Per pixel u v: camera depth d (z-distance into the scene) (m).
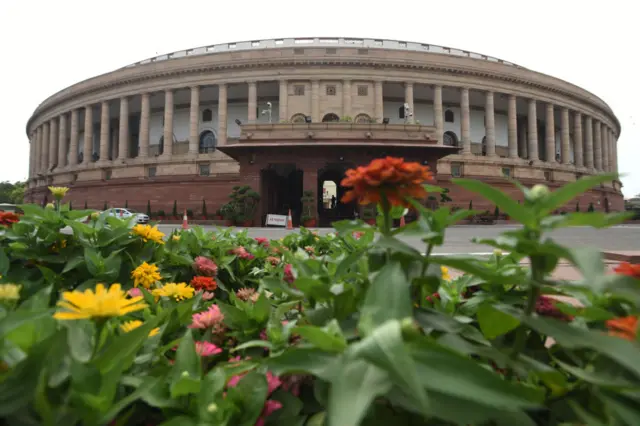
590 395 1.10
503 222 38.81
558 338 0.98
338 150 31.22
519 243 1.10
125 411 1.26
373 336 0.77
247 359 1.57
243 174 32.03
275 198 39.00
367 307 1.01
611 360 1.08
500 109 53.81
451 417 0.86
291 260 2.15
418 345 0.85
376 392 0.75
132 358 1.11
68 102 54.47
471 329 1.48
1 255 2.57
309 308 1.77
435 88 45.28
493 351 1.17
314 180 31.22
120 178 47.09
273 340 1.46
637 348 0.93
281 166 39.09
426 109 50.31
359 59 43.28
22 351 1.07
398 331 0.76
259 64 43.72
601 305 1.56
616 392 1.00
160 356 1.44
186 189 44.12
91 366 0.99
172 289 2.17
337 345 0.95
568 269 7.30
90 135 51.91
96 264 2.60
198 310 2.21
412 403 0.90
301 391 1.40
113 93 49.53
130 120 56.34
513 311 1.25
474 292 2.46
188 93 48.91
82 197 49.66
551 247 1.01
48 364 0.96
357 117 43.56
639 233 21.23
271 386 1.15
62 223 3.08
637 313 1.28
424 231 1.37
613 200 57.16
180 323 1.85
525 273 1.79
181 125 51.81
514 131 47.97
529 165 47.75
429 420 1.06
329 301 1.61
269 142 32.62
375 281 1.06
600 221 0.99
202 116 50.31
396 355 0.71
